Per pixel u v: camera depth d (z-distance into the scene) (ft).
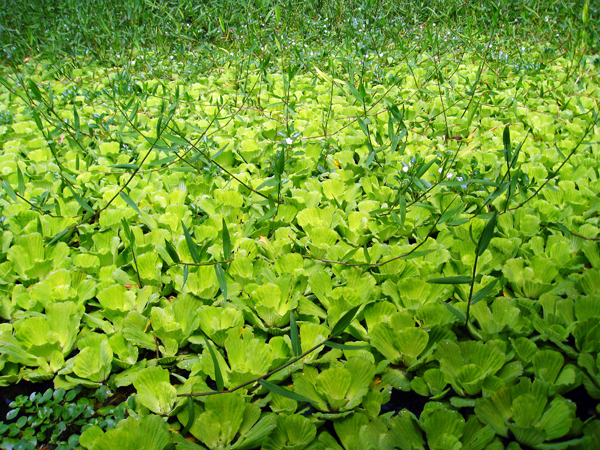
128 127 11.07
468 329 5.72
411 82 14.55
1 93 14.17
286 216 7.83
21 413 5.01
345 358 5.48
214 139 10.52
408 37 18.47
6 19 18.37
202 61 16.52
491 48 16.37
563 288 6.08
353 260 6.75
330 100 12.63
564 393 4.96
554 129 11.05
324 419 4.71
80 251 7.27
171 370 5.55
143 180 8.82
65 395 5.13
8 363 5.45
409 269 6.52
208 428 4.48
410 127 11.69
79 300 6.18
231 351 5.26
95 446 4.19
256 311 5.97
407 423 4.53
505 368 5.09
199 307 5.73
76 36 16.93
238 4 19.15
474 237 7.25
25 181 9.11
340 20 19.53
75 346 5.79
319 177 9.31
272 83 14.07
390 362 5.40
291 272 6.62
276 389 4.43
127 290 6.14
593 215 7.91
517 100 12.87
